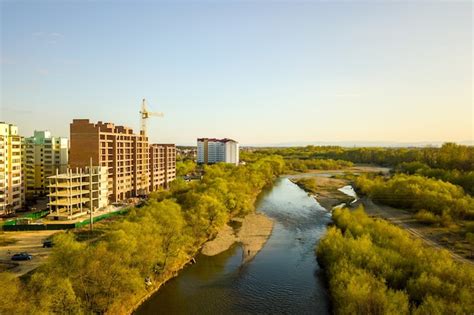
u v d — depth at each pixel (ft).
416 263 218.79
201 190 442.91
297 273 274.77
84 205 453.58
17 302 151.02
